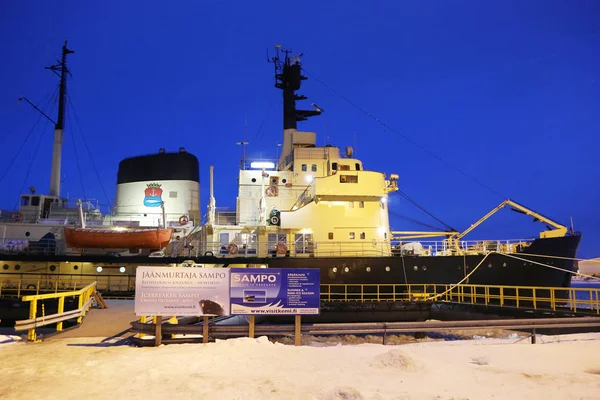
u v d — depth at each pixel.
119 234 24.62
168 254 27.25
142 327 12.09
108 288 25.12
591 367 9.40
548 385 7.79
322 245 25.98
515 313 20.03
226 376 8.46
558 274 23.84
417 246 26.98
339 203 26.48
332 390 7.25
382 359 9.33
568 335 14.29
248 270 11.88
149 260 24.81
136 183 30.75
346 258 24.55
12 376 8.45
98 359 9.95
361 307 23.19
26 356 10.34
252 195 28.81
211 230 26.19
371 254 26.00
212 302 11.73
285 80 36.31
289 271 11.98
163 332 11.95
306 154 30.11
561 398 7.08
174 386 7.77
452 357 10.33
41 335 13.32
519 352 10.92
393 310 23.22
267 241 26.11
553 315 18.64
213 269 11.80
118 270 25.33
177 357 9.94
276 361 9.67
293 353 10.48
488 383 7.97
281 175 29.22
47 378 8.30
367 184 26.53
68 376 8.44
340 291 24.28
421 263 24.52
